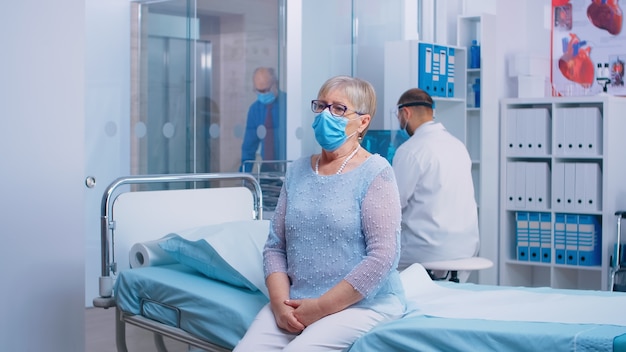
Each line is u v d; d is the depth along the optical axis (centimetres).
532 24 589
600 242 514
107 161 394
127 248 324
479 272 539
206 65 437
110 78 394
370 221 238
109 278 313
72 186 318
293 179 259
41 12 307
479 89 546
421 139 398
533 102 530
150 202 331
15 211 302
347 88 250
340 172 249
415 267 292
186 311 278
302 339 226
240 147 455
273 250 259
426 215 391
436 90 521
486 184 539
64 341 318
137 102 406
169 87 420
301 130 489
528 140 533
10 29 299
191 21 429
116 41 396
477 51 547
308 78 490
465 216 396
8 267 301
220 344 265
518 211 538
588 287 552
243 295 276
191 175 342
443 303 253
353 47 514
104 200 313
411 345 217
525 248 535
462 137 545
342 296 232
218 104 443
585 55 570
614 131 509
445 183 389
